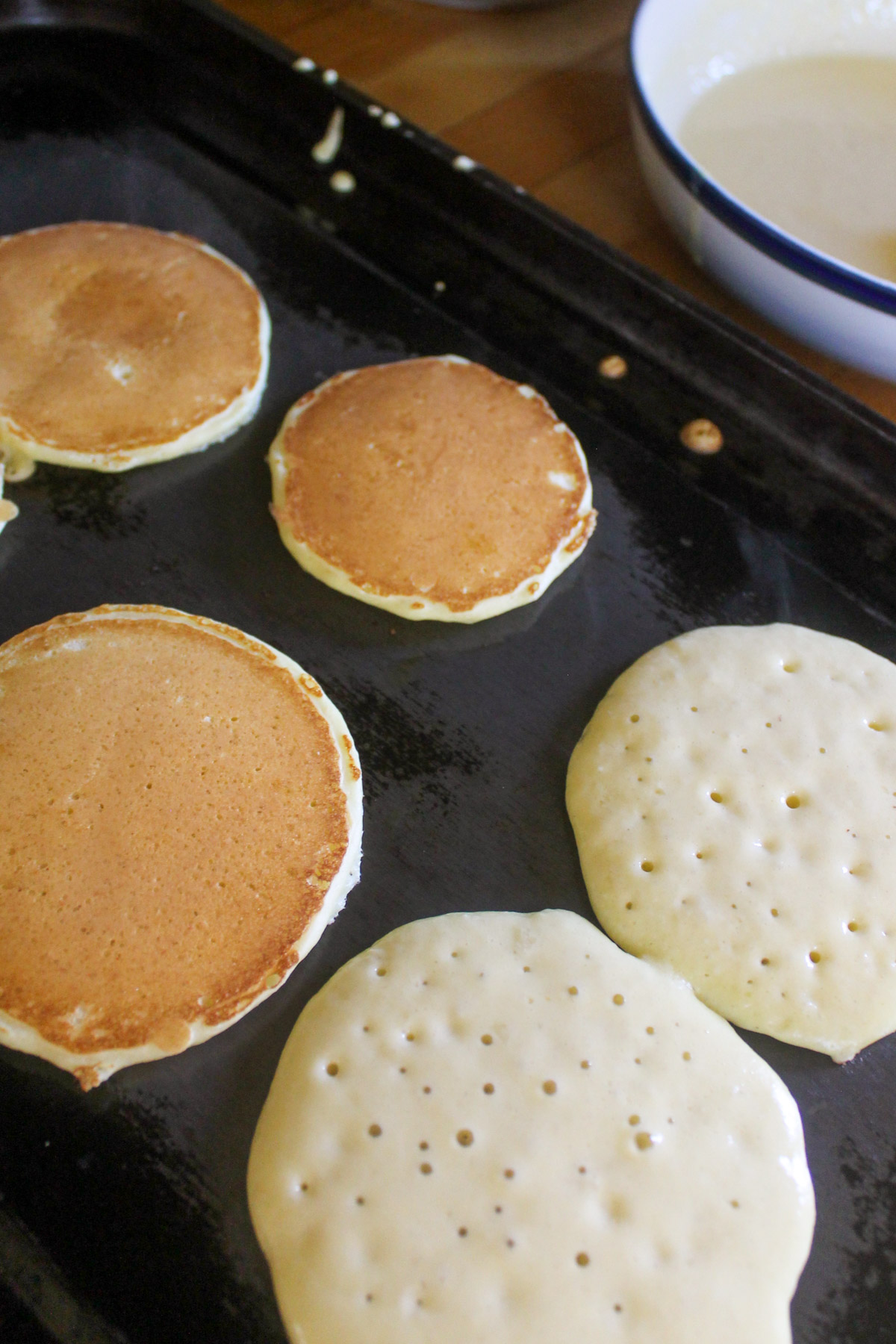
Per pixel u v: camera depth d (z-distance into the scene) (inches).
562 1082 13.5
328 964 14.2
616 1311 12.6
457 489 16.3
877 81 19.0
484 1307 12.6
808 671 15.8
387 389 17.0
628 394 17.3
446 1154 13.1
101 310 17.2
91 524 16.2
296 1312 12.6
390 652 15.7
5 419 16.3
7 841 14.1
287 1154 13.1
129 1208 13.0
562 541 16.2
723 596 16.3
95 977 13.6
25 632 15.3
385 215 18.4
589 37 20.6
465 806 15.0
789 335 17.3
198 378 16.8
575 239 17.0
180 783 14.5
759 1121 13.5
